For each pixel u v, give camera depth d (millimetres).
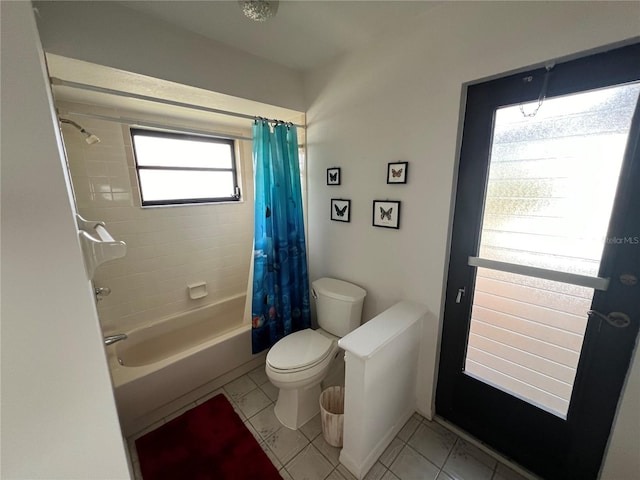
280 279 2154
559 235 1167
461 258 1462
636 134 959
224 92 1663
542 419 1308
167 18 1380
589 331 1136
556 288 1201
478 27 1203
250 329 2109
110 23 1248
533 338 1295
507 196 1282
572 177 1109
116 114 1914
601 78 997
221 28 1477
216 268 2607
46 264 437
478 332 1474
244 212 2729
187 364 1795
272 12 1266
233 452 1507
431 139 1434
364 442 1345
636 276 1011
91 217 1896
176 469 1423
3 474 469
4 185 398
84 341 482
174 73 1460
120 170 1975
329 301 1912
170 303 2352
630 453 1069
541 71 1116
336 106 1887
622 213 1014
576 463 1240
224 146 2566
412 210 1579
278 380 1543
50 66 1249
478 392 1511
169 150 2256
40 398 469
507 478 1357
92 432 519
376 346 1257
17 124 392
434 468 1409
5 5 366
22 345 442
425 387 1697
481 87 1277
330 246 2141
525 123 1194
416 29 1402
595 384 1148
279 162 2037
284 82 1958
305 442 1563
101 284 1992
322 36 1564
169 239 2283
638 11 868
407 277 1674
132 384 1582
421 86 1433
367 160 1760
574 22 981
